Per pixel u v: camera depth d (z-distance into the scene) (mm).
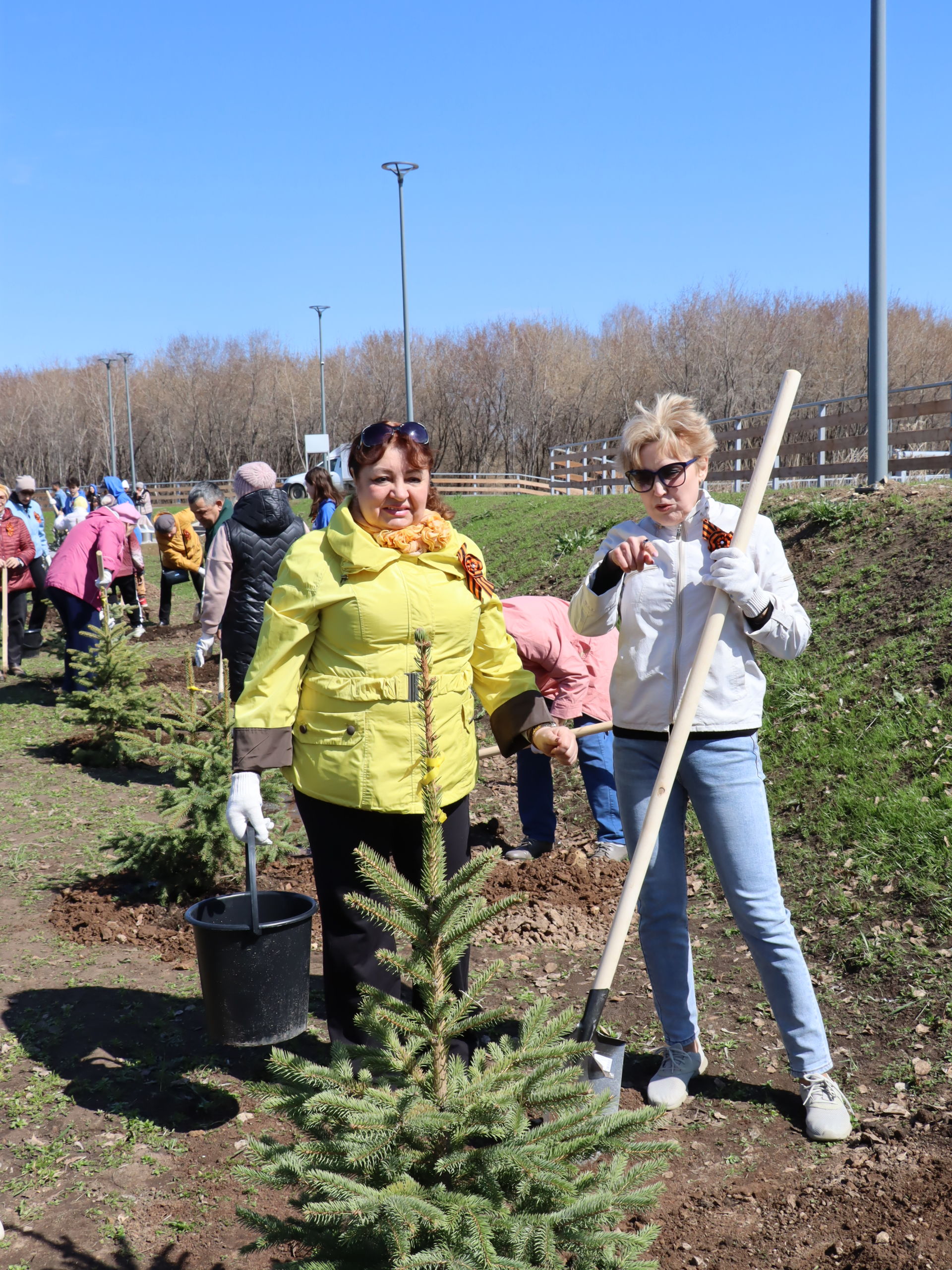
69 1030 3672
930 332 65125
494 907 2156
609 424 71375
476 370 73375
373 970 2984
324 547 2859
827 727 5664
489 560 14156
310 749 2896
